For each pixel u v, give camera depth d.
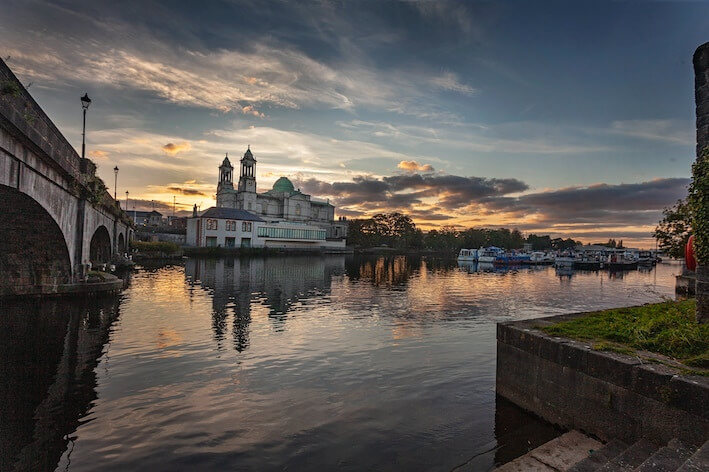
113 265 43.56
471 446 7.88
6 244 20.66
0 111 11.13
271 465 7.15
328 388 10.87
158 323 18.50
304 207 140.62
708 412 5.90
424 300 29.00
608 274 64.94
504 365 9.84
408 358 13.74
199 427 8.51
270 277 43.00
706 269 8.90
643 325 9.05
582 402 7.80
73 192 21.55
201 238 94.12
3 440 7.82
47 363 12.54
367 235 146.38
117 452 7.46
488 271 65.62
